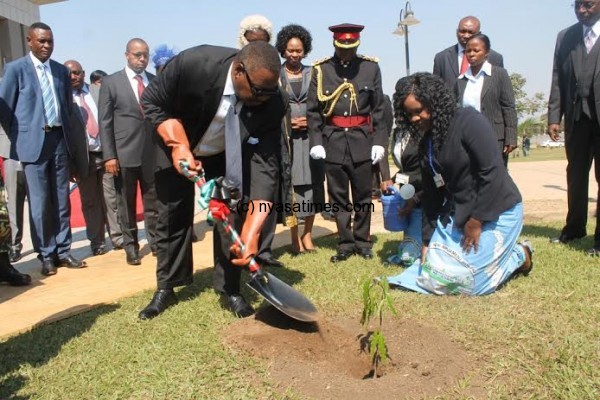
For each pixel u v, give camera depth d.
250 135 3.53
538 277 4.27
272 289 3.34
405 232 4.90
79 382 2.93
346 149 4.99
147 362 3.10
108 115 5.37
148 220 5.75
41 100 5.11
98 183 6.07
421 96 3.74
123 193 5.42
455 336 3.25
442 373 2.82
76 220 8.10
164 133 3.44
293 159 5.45
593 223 6.42
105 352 3.26
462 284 3.90
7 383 2.95
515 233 3.93
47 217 5.13
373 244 5.80
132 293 4.41
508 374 2.80
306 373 2.89
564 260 4.71
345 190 5.12
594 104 4.95
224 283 3.81
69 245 5.47
